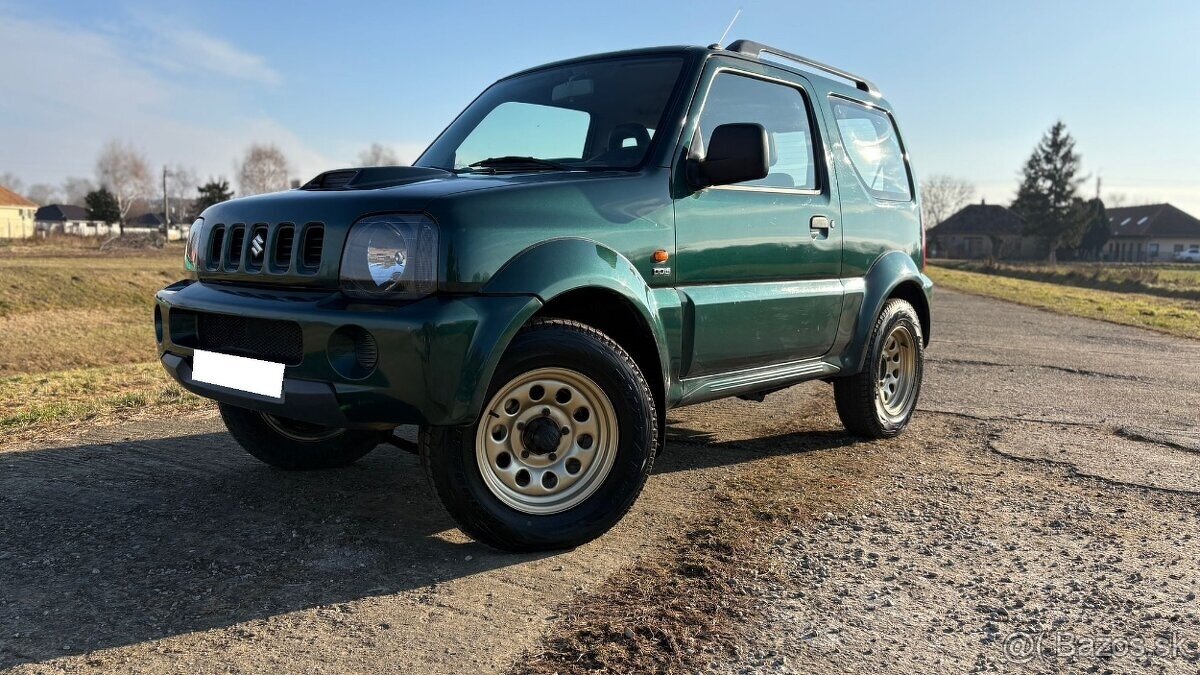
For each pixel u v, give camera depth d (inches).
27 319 770.2
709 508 140.6
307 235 115.4
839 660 89.8
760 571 113.5
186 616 98.0
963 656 91.4
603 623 96.9
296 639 92.4
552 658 88.7
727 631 95.8
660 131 139.4
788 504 143.4
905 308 195.2
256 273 120.3
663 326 131.5
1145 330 523.8
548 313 124.2
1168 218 3858.3
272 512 135.3
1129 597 107.3
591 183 124.7
